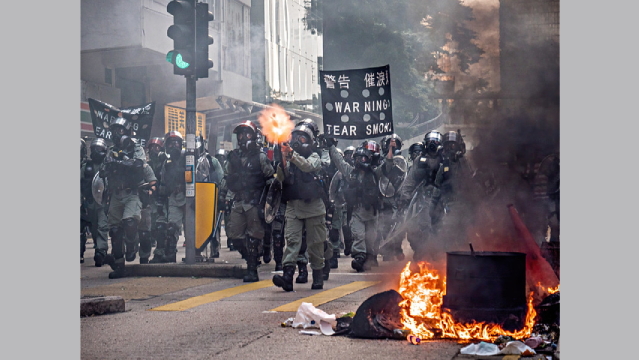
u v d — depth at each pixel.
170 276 17.95
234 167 16.48
